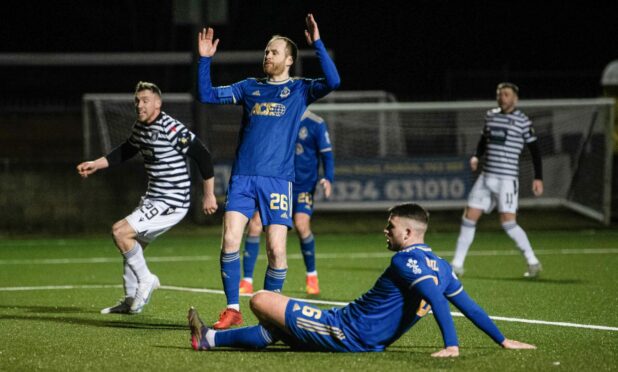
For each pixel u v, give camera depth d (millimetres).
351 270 33625
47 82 85688
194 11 49156
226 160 51344
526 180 54312
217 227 50688
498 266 34406
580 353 17312
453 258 34438
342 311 16891
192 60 50469
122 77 86875
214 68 78562
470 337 19234
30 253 41062
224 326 20328
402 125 58219
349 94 64875
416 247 16484
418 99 88500
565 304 24453
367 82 90625
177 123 22344
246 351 17469
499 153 30625
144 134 22328
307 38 20453
